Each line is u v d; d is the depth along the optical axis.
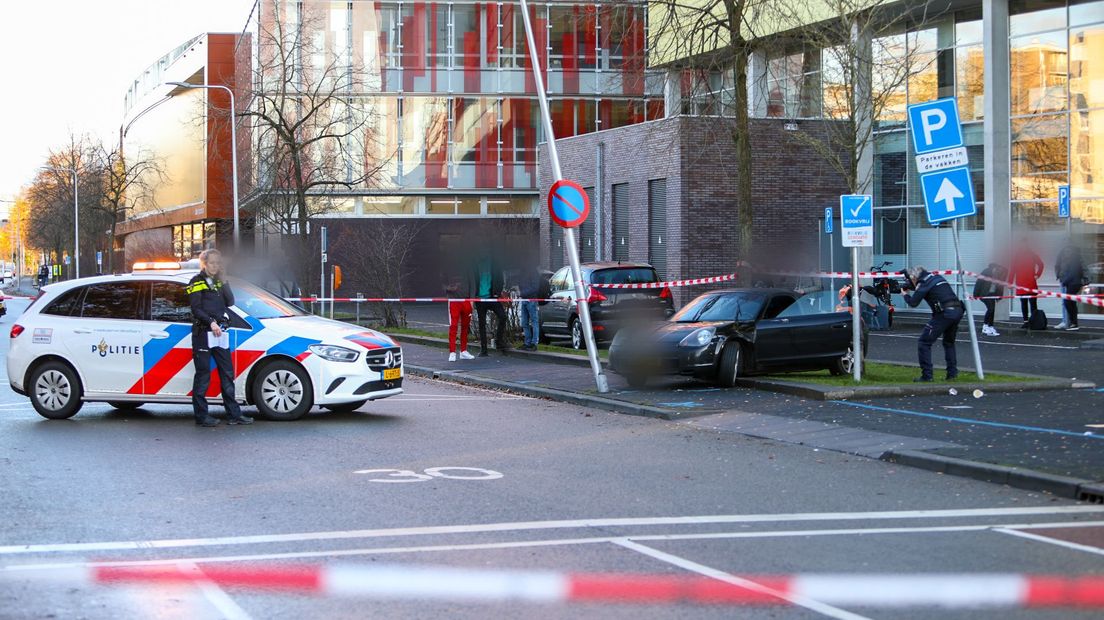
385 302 32.75
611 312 22.80
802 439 11.94
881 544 7.26
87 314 13.85
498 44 49.75
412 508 8.46
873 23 24.22
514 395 17.02
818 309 17.00
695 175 31.47
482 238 22.73
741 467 10.37
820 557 6.89
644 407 14.33
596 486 9.38
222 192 59.75
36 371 13.78
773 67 31.27
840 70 24.61
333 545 7.27
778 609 5.76
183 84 39.91
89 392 13.68
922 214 30.94
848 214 15.64
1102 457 9.95
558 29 49.81
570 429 13.01
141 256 78.12
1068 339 23.75
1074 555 6.94
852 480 9.68
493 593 6.10
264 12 45.44
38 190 82.38
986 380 15.55
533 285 22.97
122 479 9.71
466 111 49.81
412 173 49.41
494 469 10.23
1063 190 26.22
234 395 13.30
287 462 10.59
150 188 72.19
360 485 9.41
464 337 22.56
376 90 49.06
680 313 17.31
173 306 13.71
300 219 33.12
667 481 9.63
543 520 8.04
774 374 17.47
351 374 13.48
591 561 6.81
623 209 35.34
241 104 49.56
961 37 29.55
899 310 31.81
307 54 39.12
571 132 49.97
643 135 33.44
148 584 6.31
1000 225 28.44
